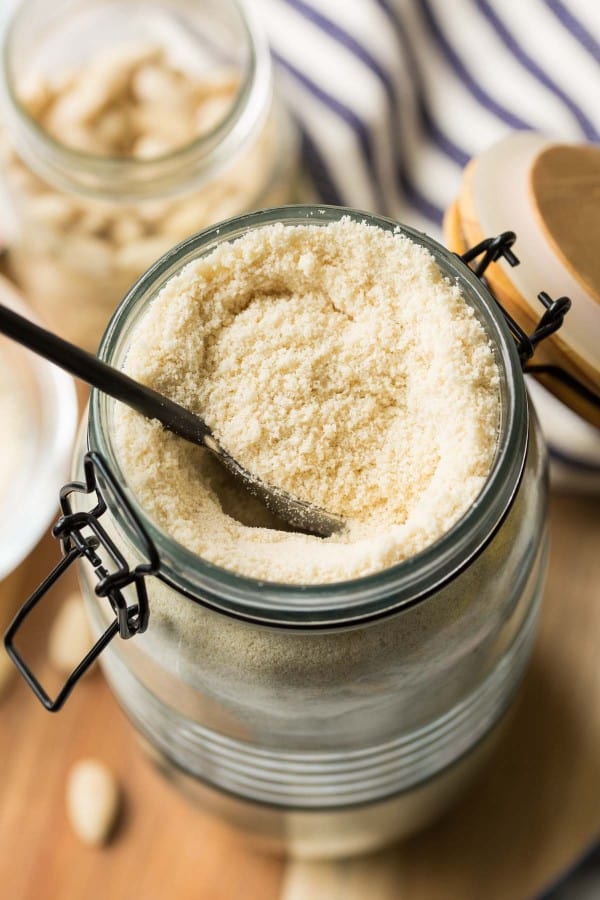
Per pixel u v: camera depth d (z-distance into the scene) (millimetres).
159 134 488
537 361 373
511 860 420
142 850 426
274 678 308
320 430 311
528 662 407
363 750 347
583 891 439
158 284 315
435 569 288
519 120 485
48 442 461
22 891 422
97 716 438
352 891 420
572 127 478
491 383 308
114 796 427
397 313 317
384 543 294
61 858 425
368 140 487
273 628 289
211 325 317
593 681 433
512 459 294
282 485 310
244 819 397
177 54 511
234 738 346
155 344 312
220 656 308
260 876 423
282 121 488
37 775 433
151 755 409
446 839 422
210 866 424
